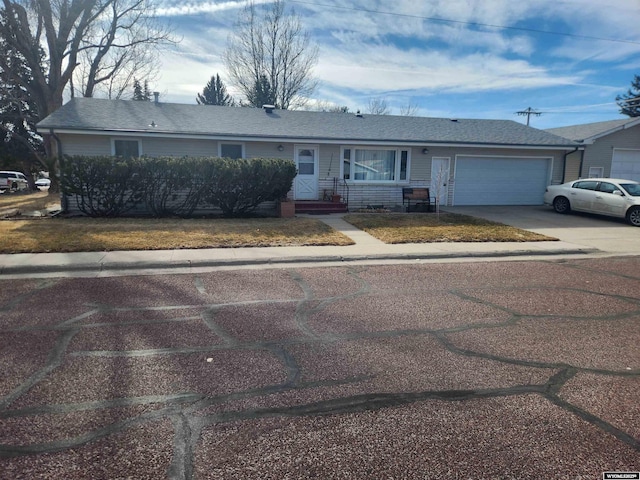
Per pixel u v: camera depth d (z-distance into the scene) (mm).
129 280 6188
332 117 17859
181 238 8797
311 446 2451
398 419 2738
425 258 8164
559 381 3283
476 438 2549
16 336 4008
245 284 6059
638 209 12492
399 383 3225
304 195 15641
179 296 5422
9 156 31047
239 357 3641
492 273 6957
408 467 2285
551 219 13664
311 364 3525
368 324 4496
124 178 11656
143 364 3467
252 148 14789
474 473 2244
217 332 4207
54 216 12062
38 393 2975
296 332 4242
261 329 4309
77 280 6137
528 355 3758
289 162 12836
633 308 5141
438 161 16828
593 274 6941
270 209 14148
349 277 6559
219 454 2363
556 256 8547
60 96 20891
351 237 9852
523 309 5066
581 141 17844
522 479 2209
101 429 2572
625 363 3621
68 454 2332
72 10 19984
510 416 2789
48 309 4812
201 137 13562
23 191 27672
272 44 32625
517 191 17828
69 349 3736
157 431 2566
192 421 2678
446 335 4211
